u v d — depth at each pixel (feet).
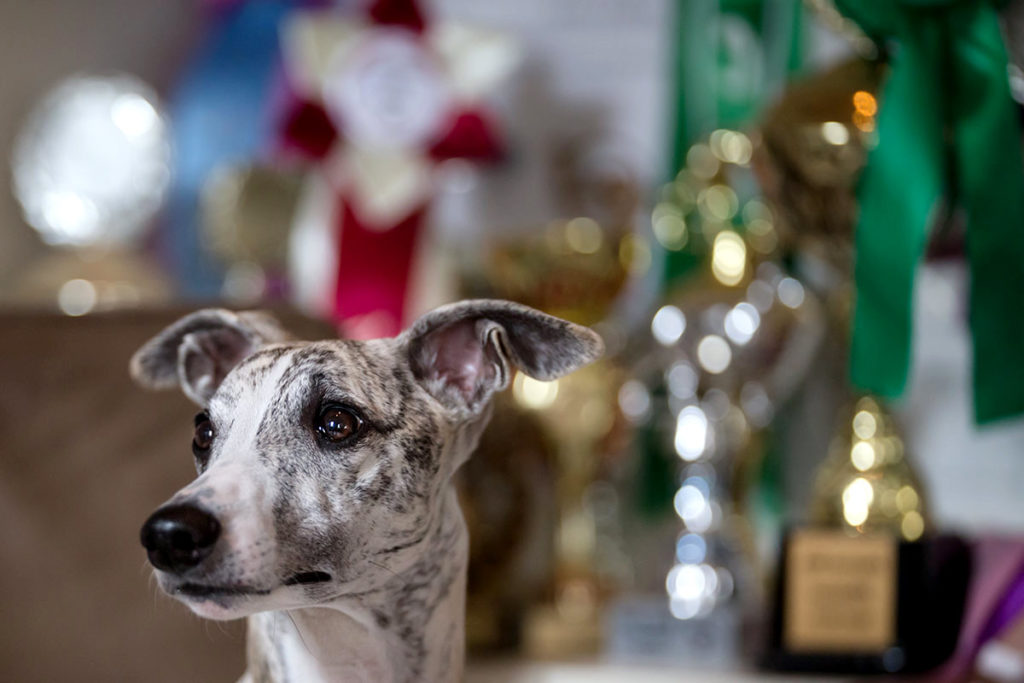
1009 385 4.79
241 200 6.49
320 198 6.57
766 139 5.21
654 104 6.91
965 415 6.39
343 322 6.31
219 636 4.66
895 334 4.75
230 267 6.79
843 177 5.07
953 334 6.40
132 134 6.62
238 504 3.03
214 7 7.56
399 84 6.35
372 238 6.35
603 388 5.81
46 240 7.06
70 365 4.78
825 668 5.04
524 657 5.47
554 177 6.97
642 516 6.30
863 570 5.11
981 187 4.80
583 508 5.81
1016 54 5.05
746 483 5.84
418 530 3.43
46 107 6.77
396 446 3.38
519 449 5.69
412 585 3.51
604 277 5.81
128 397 4.78
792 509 6.46
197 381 4.01
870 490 5.30
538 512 5.92
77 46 7.89
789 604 5.15
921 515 5.30
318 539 3.19
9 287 7.34
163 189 6.84
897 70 4.86
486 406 3.74
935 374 6.43
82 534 4.68
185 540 2.89
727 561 5.60
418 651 3.56
